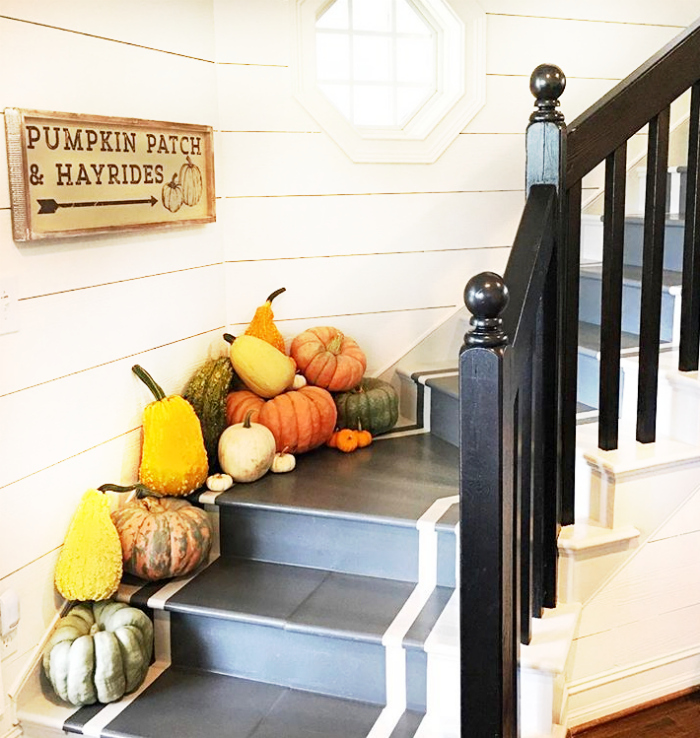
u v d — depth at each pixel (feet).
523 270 5.90
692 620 9.08
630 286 9.99
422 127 10.62
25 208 7.09
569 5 10.80
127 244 8.52
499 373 4.85
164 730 7.33
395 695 7.68
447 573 8.31
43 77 7.35
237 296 10.37
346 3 10.66
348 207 10.53
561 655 7.12
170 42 9.00
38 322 7.44
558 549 7.81
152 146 8.64
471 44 10.44
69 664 7.49
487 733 5.32
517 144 10.98
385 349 11.09
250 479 9.29
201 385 9.50
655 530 8.21
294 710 7.64
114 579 7.96
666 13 11.29
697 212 7.91
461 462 5.02
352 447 10.24
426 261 10.97
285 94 10.05
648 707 9.07
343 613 7.91
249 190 10.14
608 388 7.95
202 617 8.11
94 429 8.27
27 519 7.48
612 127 7.25
